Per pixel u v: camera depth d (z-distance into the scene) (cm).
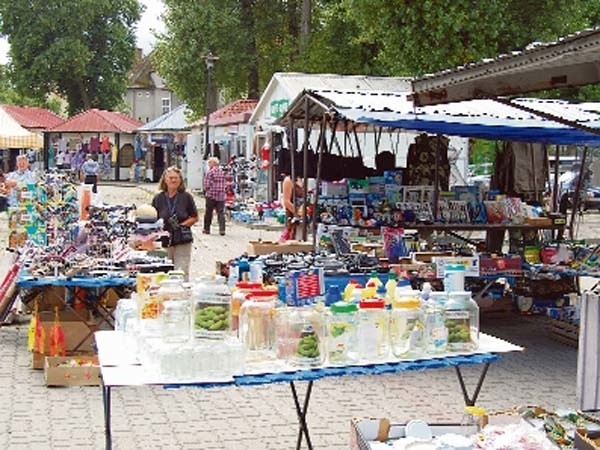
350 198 1065
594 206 2369
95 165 3045
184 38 3553
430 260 912
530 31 1802
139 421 641
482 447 386
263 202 2352
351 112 953
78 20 5544
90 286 780
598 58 541
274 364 420
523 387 753
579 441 382
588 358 584
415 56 1747
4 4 5459
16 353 851
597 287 974
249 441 597
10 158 3428
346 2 1842
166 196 974
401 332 445
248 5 3606
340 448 581
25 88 5588
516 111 1026
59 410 666
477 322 468
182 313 422
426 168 1182
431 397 717
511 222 1098
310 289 482
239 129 2997
